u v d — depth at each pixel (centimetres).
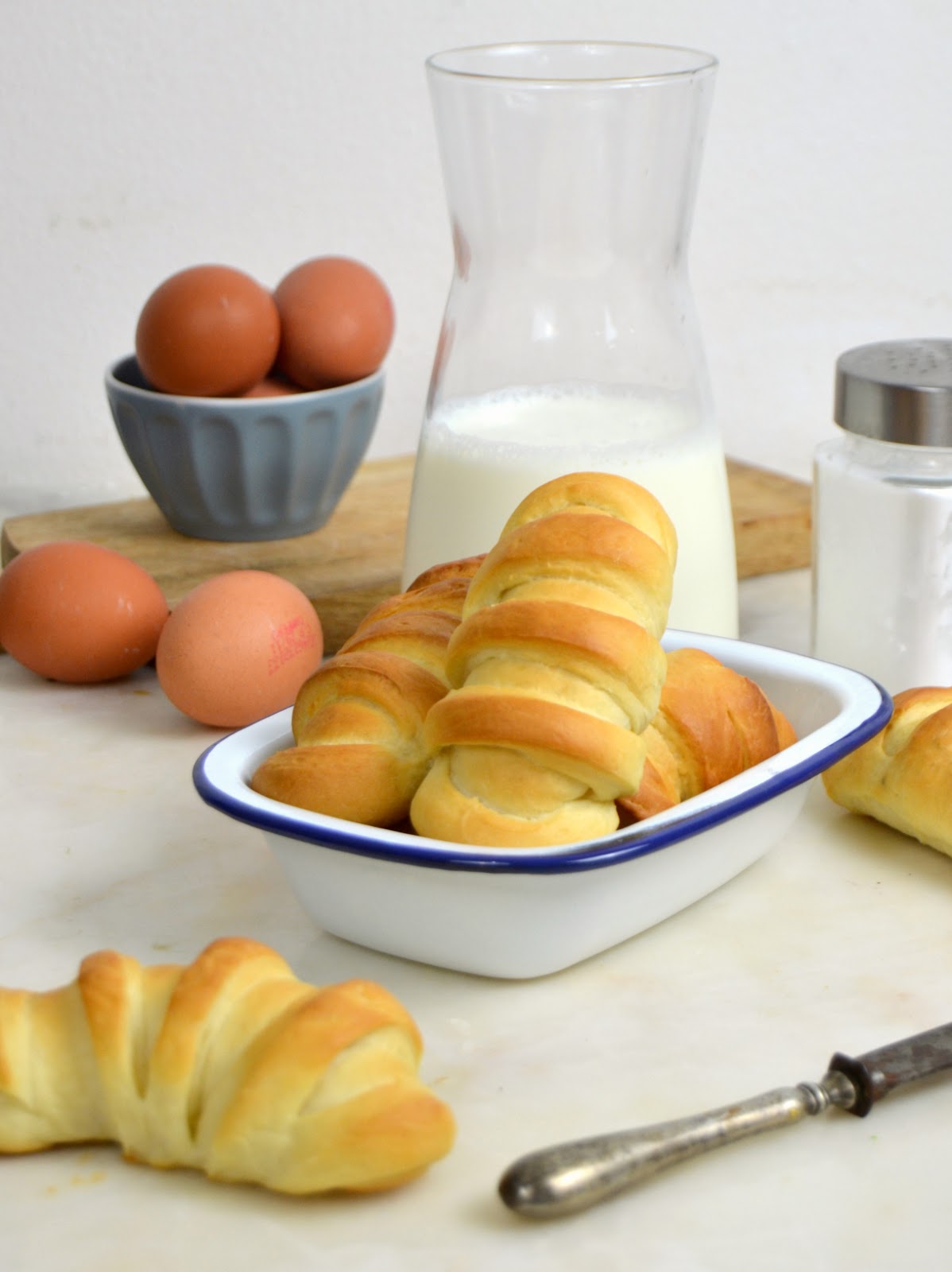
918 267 119
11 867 75
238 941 64
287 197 112
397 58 110
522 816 67
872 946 71
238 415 91
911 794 74
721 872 71
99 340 112
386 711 70
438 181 113
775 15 112
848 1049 67
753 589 96
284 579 90
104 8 106
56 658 86
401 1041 63
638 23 112
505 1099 65
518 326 83
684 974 70
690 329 83
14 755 82
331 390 93
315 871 68
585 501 69
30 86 107
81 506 103
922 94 115
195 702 82
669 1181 63
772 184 115
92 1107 63
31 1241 62
